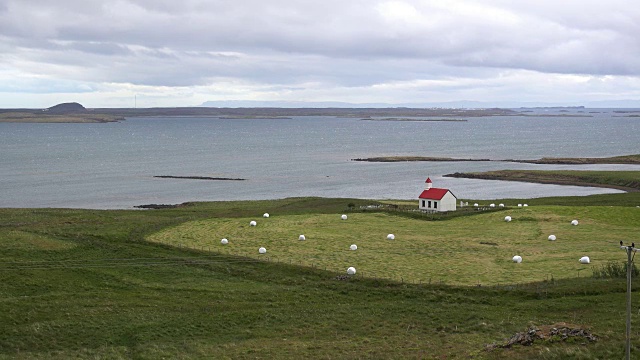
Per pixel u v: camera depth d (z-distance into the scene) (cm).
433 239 9006
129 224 9975
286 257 7925
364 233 9488
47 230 9244
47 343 5066
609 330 4656
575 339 4419
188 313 5791
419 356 4478
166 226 9981
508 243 8688
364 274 7062
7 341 5075
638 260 7450
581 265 7262
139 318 5631
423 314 5625
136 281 6831
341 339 5047
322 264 7569
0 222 10494
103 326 5422
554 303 5712
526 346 4394
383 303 6031
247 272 7219
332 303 6116
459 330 5138
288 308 5928
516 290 6194
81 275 6994
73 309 5831
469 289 6328
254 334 5219
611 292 5981
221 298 6275
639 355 3953
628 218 10325
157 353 4741
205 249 8350
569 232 9388
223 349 4847
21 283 6562
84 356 4697
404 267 7388
